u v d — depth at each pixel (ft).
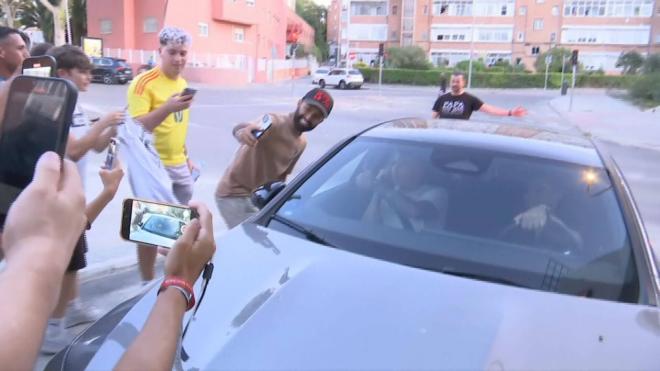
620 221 8.23
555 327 6.37
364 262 7.58
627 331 6.41
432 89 158.10
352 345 5.95
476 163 9.41
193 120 49.57
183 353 5.98
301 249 7.95
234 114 56.29
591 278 7.51
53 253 2.73
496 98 126.62
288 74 182.80
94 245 16.07
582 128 66.18
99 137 10.36
